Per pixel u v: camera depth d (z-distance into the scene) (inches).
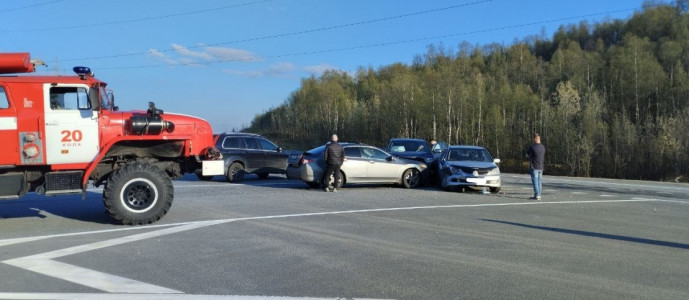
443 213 419.5
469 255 269.7
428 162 670.5
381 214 409.7
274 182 692.1
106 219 379.2
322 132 3198.8
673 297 201.8
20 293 201.8
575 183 813.9
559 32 3548.2
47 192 350.0
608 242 308.5
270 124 4384.8
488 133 2135.8
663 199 569.0
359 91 3469.5
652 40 2723.9
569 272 237.1
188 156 401.7
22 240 302.7
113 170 375.6
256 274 230.7
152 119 368.8
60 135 352.8
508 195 574.6
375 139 2753.4
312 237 314.0
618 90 2236.7
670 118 1759.4
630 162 1779.0
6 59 346.0
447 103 2295.8
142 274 230.2
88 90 360.5
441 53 3376.0
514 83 2760.8
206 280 220.8
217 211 417.1
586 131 1838.1
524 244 298.7
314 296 199.3
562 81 2480.3
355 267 243.3
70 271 235.0
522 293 204.8
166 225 352.8
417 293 203.9
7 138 341.1
